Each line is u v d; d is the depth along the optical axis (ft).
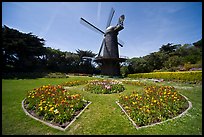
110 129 13.05
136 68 98.84
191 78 43.60
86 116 16.30
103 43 89.92
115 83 36.73
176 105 18.31
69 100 20.03
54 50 114.42
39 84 43.86
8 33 82.02
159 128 13.08
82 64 119.44
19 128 13.14
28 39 91.71
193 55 84.79
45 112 15.72
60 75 73.15
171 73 53.78
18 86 38.04
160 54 100.07
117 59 82.58
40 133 12.30
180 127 13.19
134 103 17.98
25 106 19.25
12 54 81.61
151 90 24.40
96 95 28.35
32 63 91.76
